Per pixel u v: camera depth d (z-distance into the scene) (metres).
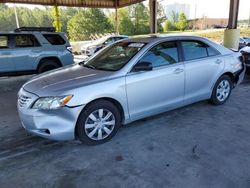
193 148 2.97
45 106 2.76
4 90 6.40
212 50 4.20
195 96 4.02
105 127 3.14
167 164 2.64
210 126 3.60
